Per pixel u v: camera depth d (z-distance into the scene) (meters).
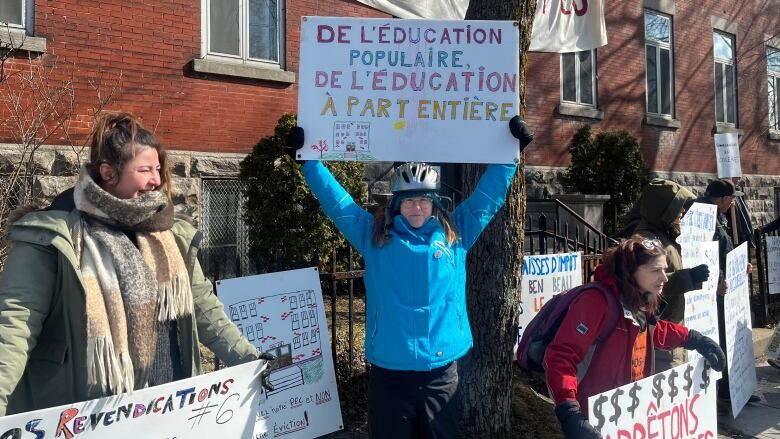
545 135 10.48
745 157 14.51
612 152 9.75
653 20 12.54
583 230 8.01
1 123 5.86
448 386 2.74
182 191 7.01
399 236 2.73
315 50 3.04
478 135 3.02
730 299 4.75
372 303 2.78
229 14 7.58
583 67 11.28
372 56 3.04
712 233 4.82
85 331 1.89
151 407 2.05
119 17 6.66
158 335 2.09
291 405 3.76
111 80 6.61
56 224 1.87
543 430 4.00
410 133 3.03
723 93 14.18
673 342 3.20
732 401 4.54
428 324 2.67
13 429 1.77
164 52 6.98
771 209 15.02
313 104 3.02
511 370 3.83
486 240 3.71
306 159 3.00
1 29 5.92
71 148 6.23
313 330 3.93
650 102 12.50
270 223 6.45
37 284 1.85
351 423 4.17
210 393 2.20
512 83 3.03
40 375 1.94
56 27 6.27
